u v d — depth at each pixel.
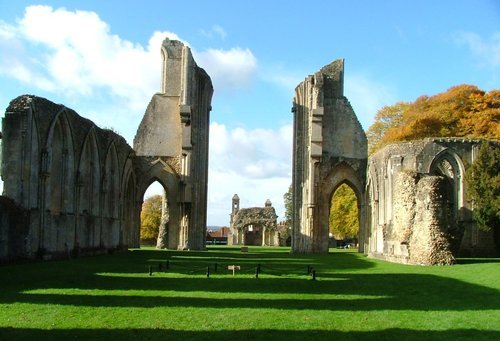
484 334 10.39
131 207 46.62
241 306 13.30
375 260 32.81
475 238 37.06
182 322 11.27
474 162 33.41
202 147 48.66
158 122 47.22
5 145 26.03
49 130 28.31
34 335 9.98
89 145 34.75
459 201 37.28
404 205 29.58
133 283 17.61
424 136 54.19
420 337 10.16
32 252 26.59
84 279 18.55
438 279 19.66
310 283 18.53
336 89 46.56
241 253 42.00
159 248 47.31
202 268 23.92
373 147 62.22
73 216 31.50
